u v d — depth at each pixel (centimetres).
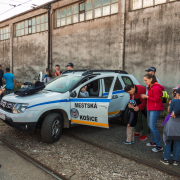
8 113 431
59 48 1348
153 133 418
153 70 511
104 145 451
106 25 1066
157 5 868
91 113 463
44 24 1467
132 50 970
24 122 418
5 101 463
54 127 452
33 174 321
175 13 817
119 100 569
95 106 459
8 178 306
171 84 848
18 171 328
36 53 1535
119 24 1002
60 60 1350
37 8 1454
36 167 344
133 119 448
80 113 475
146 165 363
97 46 1119
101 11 1104
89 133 532
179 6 805
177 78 829
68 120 485
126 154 408
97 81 520
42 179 308
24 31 1662
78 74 550
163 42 860
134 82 647
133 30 959
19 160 365
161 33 864
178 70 823
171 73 845
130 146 450
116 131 553
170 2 829
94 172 334
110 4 1059
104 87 524
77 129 564
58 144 449
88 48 1167
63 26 1304
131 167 355
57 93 478
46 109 437
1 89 488
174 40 827
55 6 1340
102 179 314
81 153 406
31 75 1605
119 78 596
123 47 995
